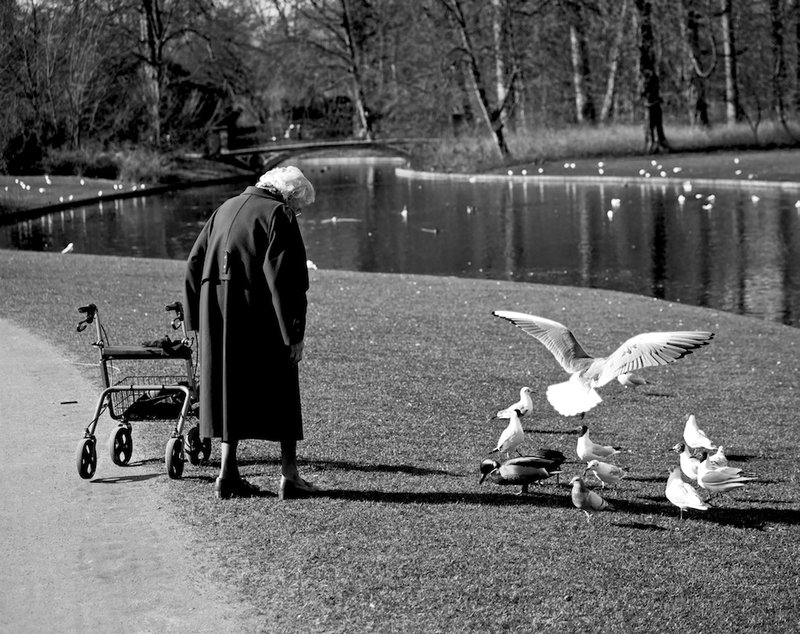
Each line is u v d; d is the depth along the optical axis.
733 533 7.59
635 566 6.84
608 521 7.66
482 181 58.81
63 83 59.28
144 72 66.06
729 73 69.56
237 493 7.81
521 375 13.02
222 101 74.56
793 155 57.59
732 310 22.05
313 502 7.73
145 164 60.62
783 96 68.94
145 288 19.67
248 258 7.42
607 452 8.81
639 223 37.22
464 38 63.94
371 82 77.50
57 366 12.05
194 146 71.75
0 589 6.21
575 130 66.56
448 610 6.04
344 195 53.19
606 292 22.06
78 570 6.48
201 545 6.88
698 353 15.73
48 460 8.65
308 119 85.19
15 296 17.88
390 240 35.69
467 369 13.24
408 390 11.80
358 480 8.35
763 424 11.32
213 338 7.58
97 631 5.71
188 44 71.19
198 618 5.86
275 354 7.58
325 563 6.62
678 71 70.12
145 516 7.39
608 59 68.69
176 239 36.38
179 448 8.20
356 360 13.47
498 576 6.53
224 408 7.55
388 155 84.75
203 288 7.56
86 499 7.73
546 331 6.87
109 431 9.50
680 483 7.71
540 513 7.74
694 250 30.67
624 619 6.07
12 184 50.91
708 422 11.33
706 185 48.75
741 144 64.81
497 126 64.81
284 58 78.19
